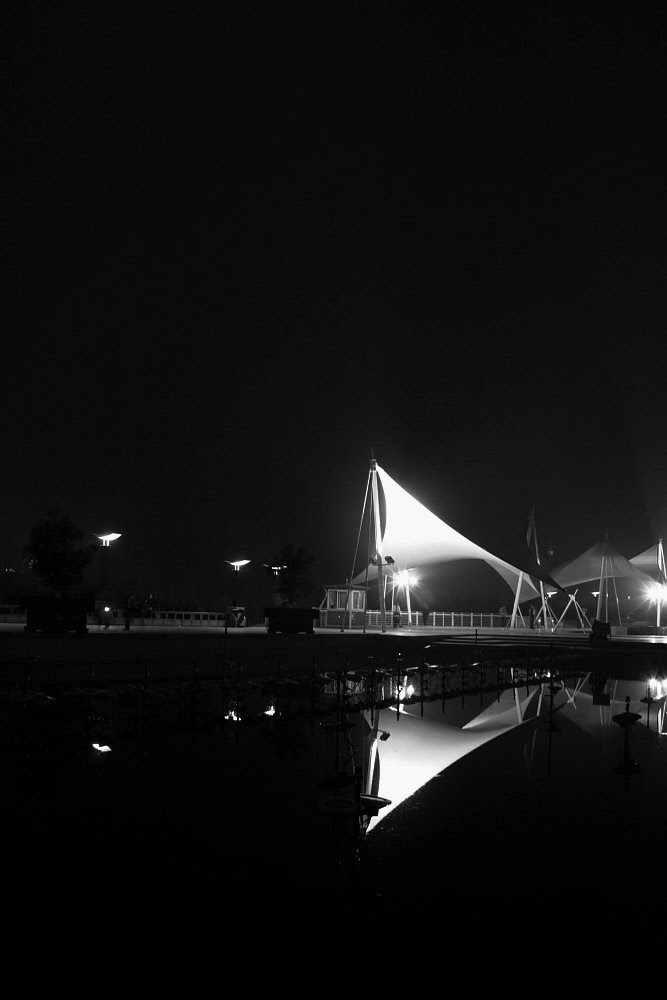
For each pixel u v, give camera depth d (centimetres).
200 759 1230
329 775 1148
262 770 1170
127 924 638
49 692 1778
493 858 814
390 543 4256
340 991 538
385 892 717
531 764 1281
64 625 2361
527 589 5209
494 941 623
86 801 984
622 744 1473
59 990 533
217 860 787
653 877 767
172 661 2231
